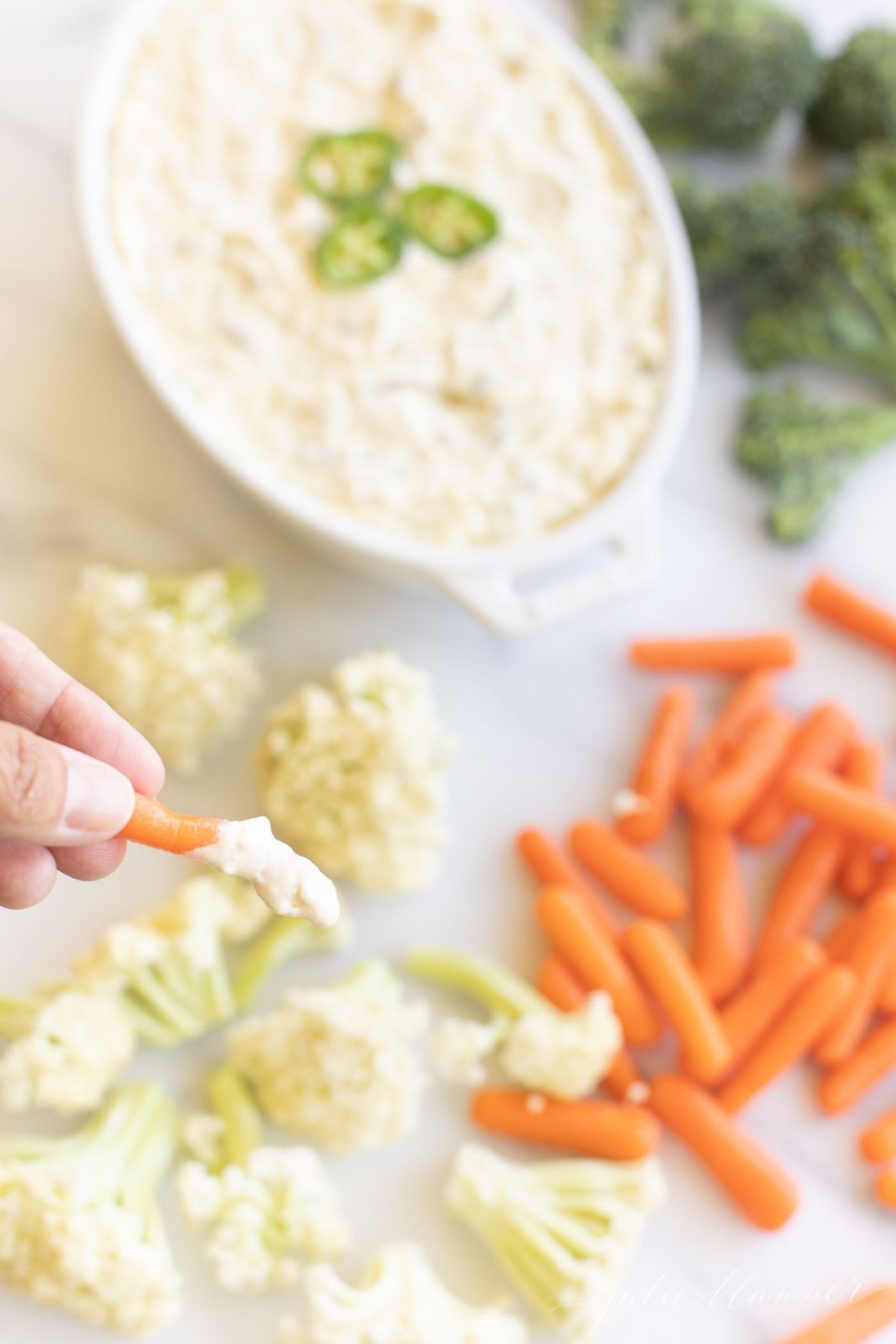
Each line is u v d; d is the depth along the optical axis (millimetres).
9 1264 777
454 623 863
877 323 889
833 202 898
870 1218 823
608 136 858
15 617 845
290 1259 795
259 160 838
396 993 827
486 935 842
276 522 856
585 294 843
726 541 880
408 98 849
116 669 817
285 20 851
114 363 864
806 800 843
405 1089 801
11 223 870
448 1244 809
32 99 880
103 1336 786
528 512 823
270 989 828
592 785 857
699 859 848
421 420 826
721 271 880
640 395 834
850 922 847
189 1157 810
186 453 861
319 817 823
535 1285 797
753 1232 817
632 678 868
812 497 872
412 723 819
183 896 807
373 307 829
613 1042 813
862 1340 802
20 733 640
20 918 818
